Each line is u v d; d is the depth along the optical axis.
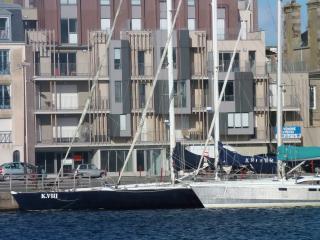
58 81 110.44
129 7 117.19
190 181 73.06
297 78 117.62
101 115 111.31
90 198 72.69
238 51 115.12
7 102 106.88
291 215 70.25
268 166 72.62
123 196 72.44
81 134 110.69
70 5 115.69
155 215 71.12
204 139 111.38
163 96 111.25
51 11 115.06
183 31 112.19
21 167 95.81
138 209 73.00
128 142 111.75
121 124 111.25
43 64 110.69
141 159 111.94
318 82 119.69
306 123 117.31
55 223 67.56
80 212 73.00
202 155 73.12
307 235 60.16
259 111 115.12
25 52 107.75
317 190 72.94
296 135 115.38
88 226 65.69
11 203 74.69
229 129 113.44
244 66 115.00
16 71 107.12
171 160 73.38
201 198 72.75
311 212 71.75
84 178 82.88
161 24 118.19
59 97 111.00
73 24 115.62
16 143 106.81
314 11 127.62
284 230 62.66
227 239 58.78
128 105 111.25
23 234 62.41
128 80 111.38
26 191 75.44
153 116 112.12
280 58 76.31
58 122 110.69
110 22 117.00
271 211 72.50
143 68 112.00
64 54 112.31
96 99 110.94
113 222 67.56
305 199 72.94
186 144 106.12
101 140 111.00
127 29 115.50
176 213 72.00
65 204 73.06
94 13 116.25
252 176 73.12
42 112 109.31
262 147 115.19
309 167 86.19
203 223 66.44
